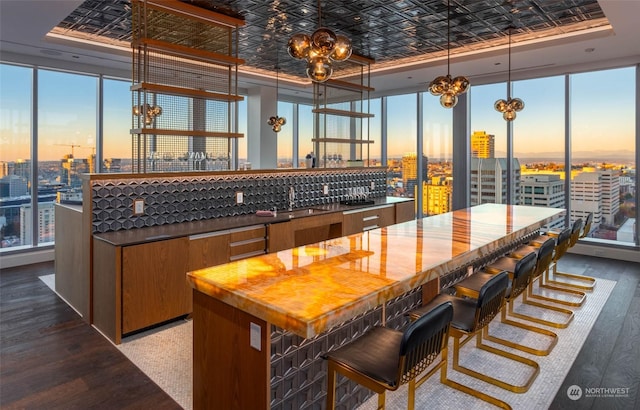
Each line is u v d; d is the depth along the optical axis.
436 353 1.93
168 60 4.46
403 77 7.74
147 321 3.55
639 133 6.21
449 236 3.23
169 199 4.23
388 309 2.70
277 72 8.47
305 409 2.17
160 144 4.40
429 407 2.54
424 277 2.24
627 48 5.75
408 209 6.77
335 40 3.11
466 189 8.09
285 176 5.44
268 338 1.91
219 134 4.64
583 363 3.08
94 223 3.73
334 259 2.50
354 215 5.68
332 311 1.68
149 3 4.17
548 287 4.80
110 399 2.63
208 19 4.70
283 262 2.44
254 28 5.55
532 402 2.59
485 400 2.60
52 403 2.59
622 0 3.99
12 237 6.19
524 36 5.85
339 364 1.92
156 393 2.70
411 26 5.45
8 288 4.89
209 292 2.06
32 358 3.17
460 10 4.88
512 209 5.02
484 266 3.94
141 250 3.48
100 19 5.12
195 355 2.29
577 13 4.94
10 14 4.40
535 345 3.38
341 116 6.92
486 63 6.66
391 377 1.77
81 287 3.95
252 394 1.99
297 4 4.69
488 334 3.57
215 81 4.85
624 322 3.86
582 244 6.70
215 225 4.18
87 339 3.50
